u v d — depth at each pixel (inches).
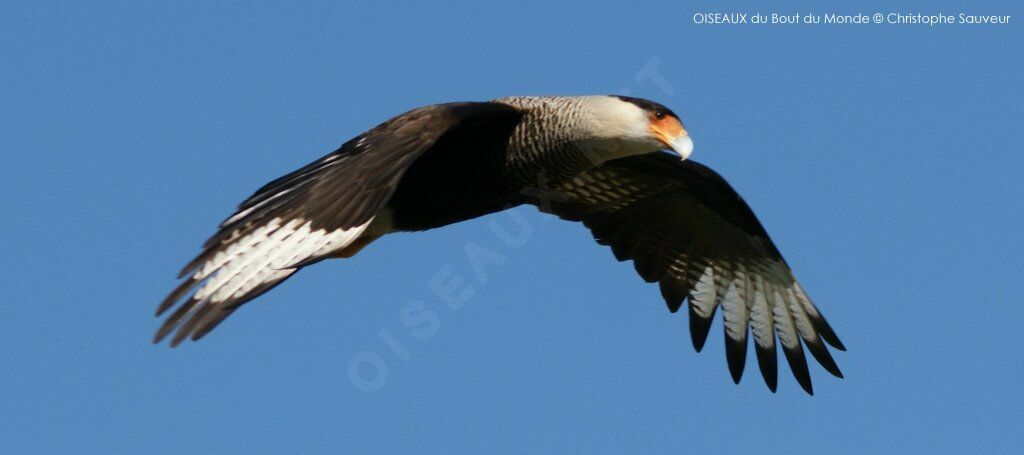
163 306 407.8
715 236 598.2
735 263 600.7
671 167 567.2
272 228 422.0
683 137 510.9
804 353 593.9
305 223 422.6
